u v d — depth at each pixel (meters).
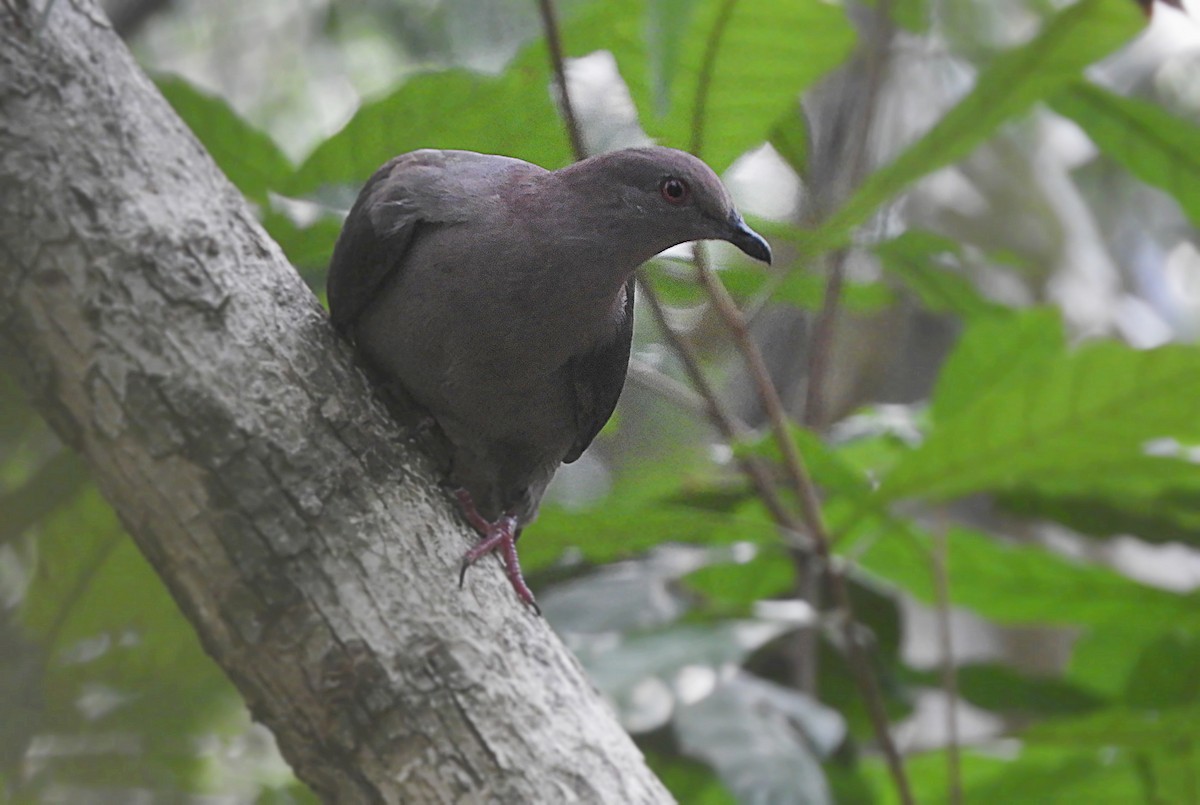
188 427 6.69
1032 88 6.81
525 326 6.77
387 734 6.70
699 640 6.85
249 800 6.70
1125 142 6.91
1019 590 6.93
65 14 6.70
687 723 6.85
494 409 6.79
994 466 6.84
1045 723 6.87
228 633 6.69
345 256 6.77
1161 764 6.92
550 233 6.77
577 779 6.70
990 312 6.98
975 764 6.96
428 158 6.78
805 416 6.95
